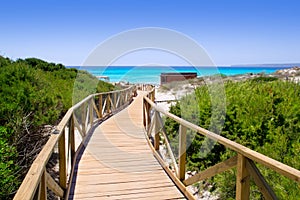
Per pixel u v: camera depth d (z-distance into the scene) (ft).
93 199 8.71
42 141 13.84
